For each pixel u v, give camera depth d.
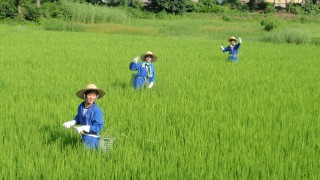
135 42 27.81
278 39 35.03
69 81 11.90
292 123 7.84
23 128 7.05
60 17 51.69
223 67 16.03
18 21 50.75
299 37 34.38
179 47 25.03
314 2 84.94
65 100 9.44
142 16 69.94
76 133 6.75
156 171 5.34
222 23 63.62
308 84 12.44
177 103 9.48
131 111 8.44
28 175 5.20
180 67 15.66
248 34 45.00
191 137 6.78
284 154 6.19
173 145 6.44
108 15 50.06
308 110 9.09
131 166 5.48
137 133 6.92
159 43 27.61
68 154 5.97
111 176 5.25
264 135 7.09
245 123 7.92
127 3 76.31
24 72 13.41
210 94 10.56
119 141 6.55
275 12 80.81
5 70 13.71
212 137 6.88
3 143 6.33
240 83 12.45
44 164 5.50
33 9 51.81
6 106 8.55
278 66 16.75
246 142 6.59
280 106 9.38
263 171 5.36
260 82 12.81
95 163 5.52
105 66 15.23
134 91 10.60
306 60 19.38
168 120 7.91
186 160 5.79
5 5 51.16
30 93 10.09
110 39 29.73
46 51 20.25
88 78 12.54
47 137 6.66
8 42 24.80
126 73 13.65
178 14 73.38
